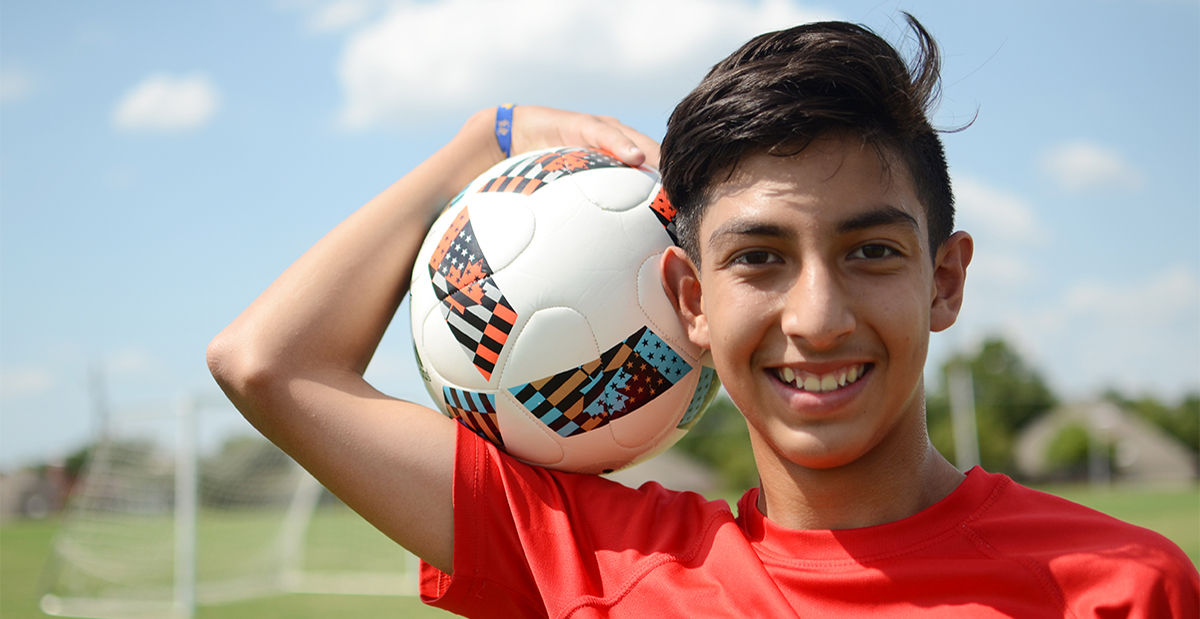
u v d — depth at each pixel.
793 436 1.19
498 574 1.41
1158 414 56.22
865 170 1.17
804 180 1.17
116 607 8.11
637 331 1.35
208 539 11.87
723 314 1.23
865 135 1.17
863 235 1.16
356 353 1.52
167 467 8.82
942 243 1.31
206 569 10.15
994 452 49.47
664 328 1.37
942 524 1.26
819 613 1.24
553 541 1.36
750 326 1.20
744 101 1.21
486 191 1.45
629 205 1.40
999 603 1.18
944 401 44.84
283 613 7.84
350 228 1.58
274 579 10.50
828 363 1.16
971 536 1.25
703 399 1.47
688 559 1.34
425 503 1.41
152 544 9.08
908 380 1.19
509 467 1.41
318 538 15.85
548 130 1.68
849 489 1.30
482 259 1.36
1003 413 52.50
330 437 1.42
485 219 1.40
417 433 1.43
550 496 1.40
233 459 9.26
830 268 1.16
